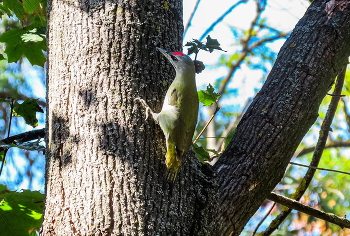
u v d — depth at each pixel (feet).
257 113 22.44
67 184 19.56
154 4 21.84
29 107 29.78
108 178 19.01
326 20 23.97
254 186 20.89
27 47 31.07
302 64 22.81
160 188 19.58
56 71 21.42
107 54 20.54
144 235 18.40
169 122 21.44
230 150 22.08
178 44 22.84
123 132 19.76
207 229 19.81
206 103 28.27
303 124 22.13
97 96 20.15
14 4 30.68
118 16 20.99
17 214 25.50
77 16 21.40
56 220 19.29
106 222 18.39
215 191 20.59
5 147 25.76
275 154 21.34
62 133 20.35
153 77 21.18
